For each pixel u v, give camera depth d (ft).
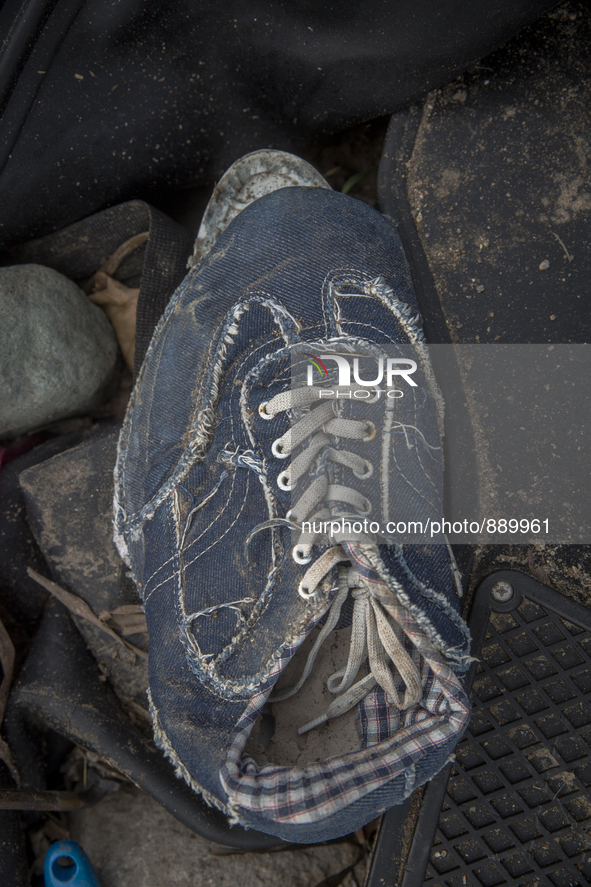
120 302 4.33
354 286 3.45
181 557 3.15
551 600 3.53
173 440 3.43
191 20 3.43
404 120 3.93
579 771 3.38
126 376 4.48
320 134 4.07
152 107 3.74
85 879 3.52
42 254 4.25
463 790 3.45
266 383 3.23
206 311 3.57
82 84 3.55
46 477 3.99
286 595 2.78
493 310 3.80
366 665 3.08
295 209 3.61
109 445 4.01
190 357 3.53
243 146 4.02
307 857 3.75
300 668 3.12
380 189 3.97
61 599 3.90
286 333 3.33
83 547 3.95
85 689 3.81
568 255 3.76
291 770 2.49
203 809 3.60
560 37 3.86
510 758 3.44
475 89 3.89
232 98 3.79
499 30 3.51
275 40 3.51
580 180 3.79
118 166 3.92
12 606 4.00
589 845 3.32
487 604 3.57
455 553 3.65
